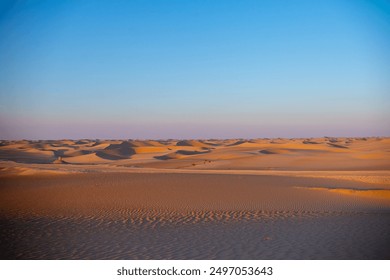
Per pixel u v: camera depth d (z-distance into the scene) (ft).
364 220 45.85
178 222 45.21
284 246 34.19
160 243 35.63
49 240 36.88
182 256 31.60
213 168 176.76
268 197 64.80
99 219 47.11
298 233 39.06
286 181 87.76
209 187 76.69
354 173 116.88
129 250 33.42
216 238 37.32
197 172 116.78
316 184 83.82
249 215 49.42
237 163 193.36
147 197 64.85
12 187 79.41
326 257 30.91
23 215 49.78
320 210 53.42
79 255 32.04
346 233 38.93
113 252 32.83
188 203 59.00
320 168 170.81
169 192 70.28
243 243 35.40
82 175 102.06
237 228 41.70
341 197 66.44
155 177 94.68
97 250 33.45
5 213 51.16
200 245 34.86
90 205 57.47
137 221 45.85
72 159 273.95
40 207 55.88
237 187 76.74
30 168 122.31
